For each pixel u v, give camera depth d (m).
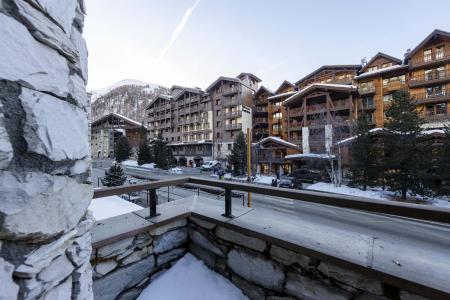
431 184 11.61
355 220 8.27
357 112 22.48
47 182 0.92
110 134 51.66
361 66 24.97
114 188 1.96
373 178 14.04
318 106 22.20
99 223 2.16
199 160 36.31
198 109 37.19
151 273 2.20
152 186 2.31
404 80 21.36
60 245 1.00
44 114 0.92
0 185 0.73
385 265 1.40
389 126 13.00
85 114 1.29
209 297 1.99
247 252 2.04
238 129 31.81
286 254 1.79
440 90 19.62
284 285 1.79
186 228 2.60
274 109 31.72
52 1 0.99
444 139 11.64
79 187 1.18
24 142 0.82
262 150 24.53
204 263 2.42
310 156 18.44
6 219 0.74
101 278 1.80
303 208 10.09
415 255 1.52
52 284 0.95
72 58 1.15
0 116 0.74
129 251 2.01
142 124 45.66
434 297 1.17
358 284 1.46
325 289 1.59
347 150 17.45
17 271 0.79
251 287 1.99
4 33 0.77
